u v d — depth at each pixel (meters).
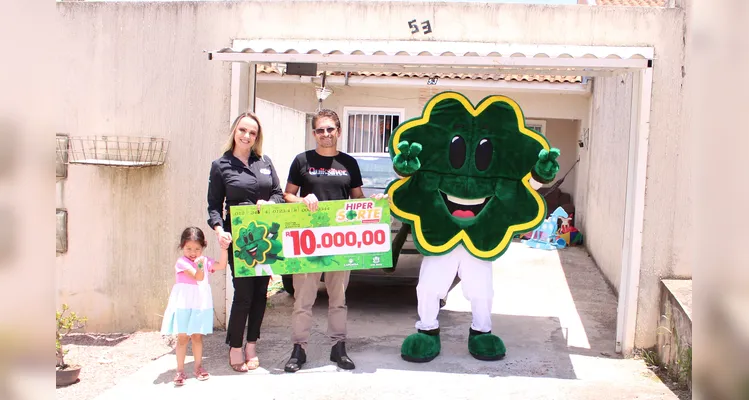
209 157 6.30
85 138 6.46
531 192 5.41
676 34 5.64
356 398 4.62
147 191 6.40
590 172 11.43
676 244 5.66
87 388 5.11
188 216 6.35
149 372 5.23
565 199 14.09
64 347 6.07
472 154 5.41
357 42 6.30
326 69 6.32
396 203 5.37
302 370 5.21
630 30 5.80
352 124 12.70
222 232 4.92
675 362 5.12
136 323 6.50
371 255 5.14
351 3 6.28
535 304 7.57
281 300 7.61
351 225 5.13
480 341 5.51
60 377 5.13
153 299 6.45
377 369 5.24
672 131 5.62
